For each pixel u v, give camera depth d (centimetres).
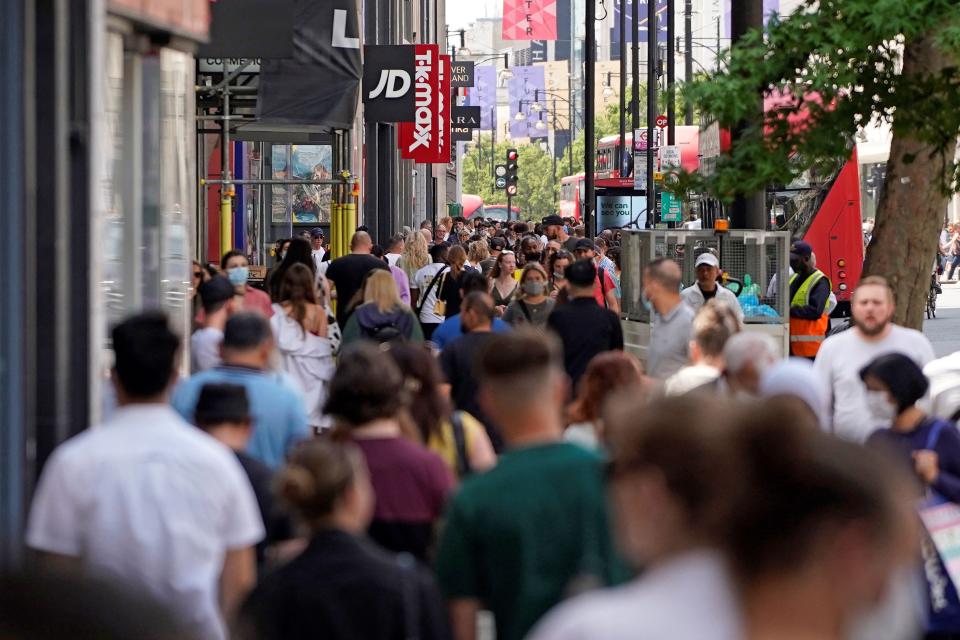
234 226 7456
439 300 4956
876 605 530
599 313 3159
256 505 1602
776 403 548
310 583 1177
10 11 1973
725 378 2125
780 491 525
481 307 2603
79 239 2200
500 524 1280
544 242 8675
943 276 16475
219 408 1630
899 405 1856
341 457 1198
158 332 1360
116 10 2425
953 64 3553
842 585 524
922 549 1816
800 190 8762
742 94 3519
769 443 536
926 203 3791
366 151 10881
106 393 2347
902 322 3819
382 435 1598
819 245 8719
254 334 1967
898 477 529
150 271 2669
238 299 3091
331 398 1603
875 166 10256
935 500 1834
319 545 1193
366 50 8044
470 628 1302
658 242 4297
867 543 519
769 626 529
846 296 8725
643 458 602
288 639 1173
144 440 1348
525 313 3681
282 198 8169
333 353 3303
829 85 3431
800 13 3541
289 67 5069
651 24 11875
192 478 1341
